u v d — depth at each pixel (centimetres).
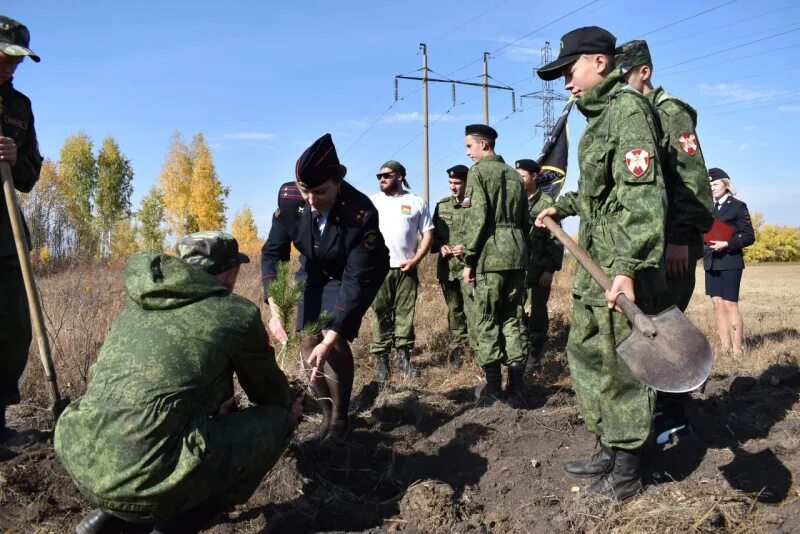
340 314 370
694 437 369
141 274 270
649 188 287
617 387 308
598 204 320
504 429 428
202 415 264
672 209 353
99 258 819
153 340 259
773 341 727
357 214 378
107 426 250
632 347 287
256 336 278
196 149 6309
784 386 476
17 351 361
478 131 541
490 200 515
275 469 350
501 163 536
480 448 404
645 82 383
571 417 436
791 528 286
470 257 518
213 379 267
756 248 4831
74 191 5750
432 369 667
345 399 408
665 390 279
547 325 686
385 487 368
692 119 364
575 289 329
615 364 307
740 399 454
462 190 696
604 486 322
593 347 322
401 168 628
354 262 378
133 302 276
